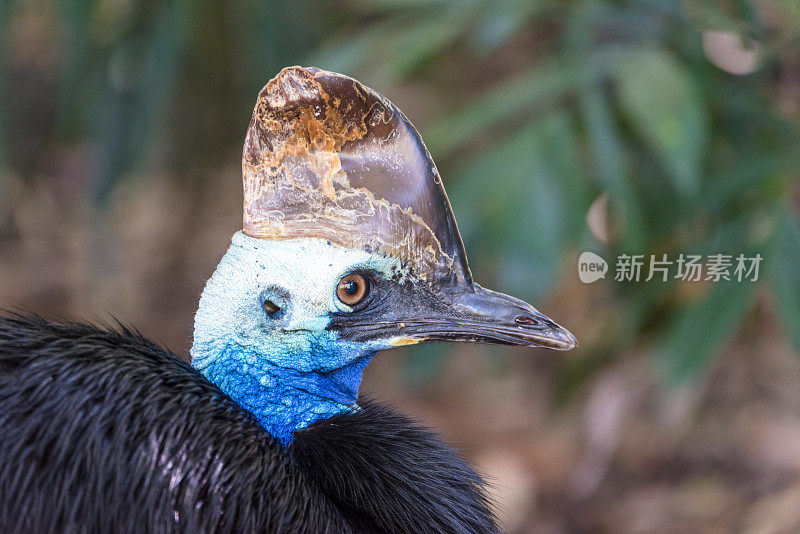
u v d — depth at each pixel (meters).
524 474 9.34
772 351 9.88
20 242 12.64
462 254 4.08
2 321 3.67
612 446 9.20
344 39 10.18
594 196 7.62
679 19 7.71
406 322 4.06
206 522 3.45
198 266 12.20
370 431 4.03
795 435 9.30
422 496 3.92
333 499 3.84
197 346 4.00
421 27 8.04
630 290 8.12
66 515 3.37
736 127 7.86
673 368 7.13
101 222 11.41
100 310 11.53
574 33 7.50
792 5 7.52
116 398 3.48
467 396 10.47
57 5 9.51
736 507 8.80
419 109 12.28
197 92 10.80
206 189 12.58
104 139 9.84
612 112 7.54
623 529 8.78
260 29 10.04
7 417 3.43
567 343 4.02
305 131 3.85
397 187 3.94
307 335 4.00
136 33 9.74
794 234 7.17
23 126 12.27
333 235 3.90
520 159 7.10
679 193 7.64
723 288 7.21
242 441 3.59
